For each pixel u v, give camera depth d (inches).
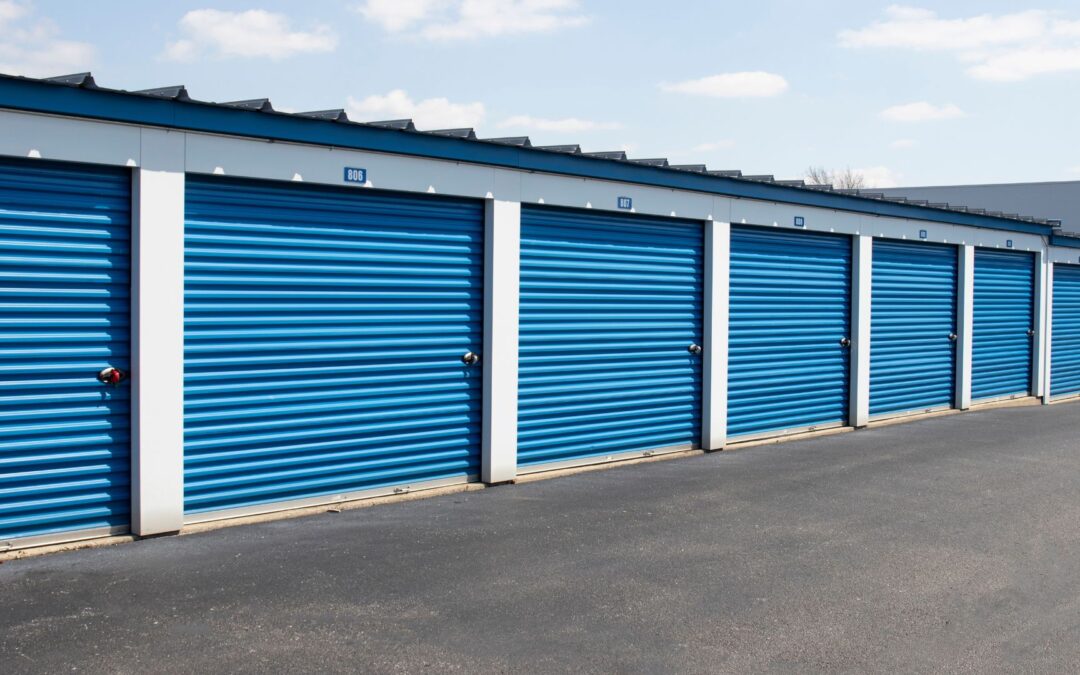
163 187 284.7
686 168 446.6
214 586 241.3
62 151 265.6
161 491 289.1
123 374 284.5
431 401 365.1
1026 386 742.5
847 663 203.0
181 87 283.4
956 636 219.1
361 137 327.6
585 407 421.1
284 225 319.3
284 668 192.5
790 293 523.2
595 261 421.7
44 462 273.3
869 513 333.4
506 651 204.4
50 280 271.6
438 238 363.3
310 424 329.7
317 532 297.6
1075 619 231.5
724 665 200.4
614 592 243.3
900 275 604.1
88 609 223.6
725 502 348.5
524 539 291.6
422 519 317.4
